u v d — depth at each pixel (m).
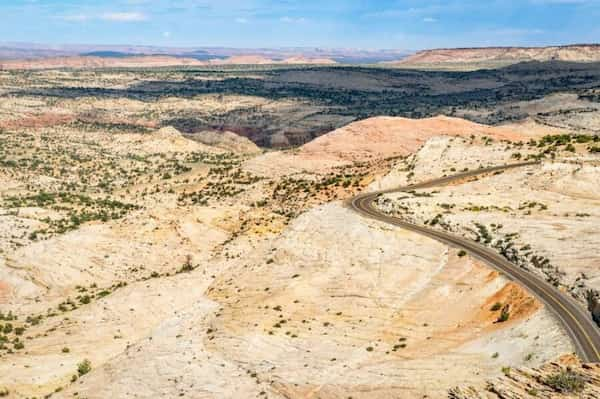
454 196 104.25
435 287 76.06
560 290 66.25
